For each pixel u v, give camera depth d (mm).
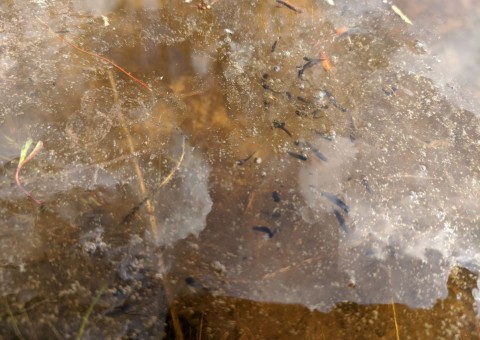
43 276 757
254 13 879
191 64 843
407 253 792
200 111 822
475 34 895
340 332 768
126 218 777
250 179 799
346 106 841
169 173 794
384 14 899
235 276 771
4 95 805
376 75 862
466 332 777
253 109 829
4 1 851
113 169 791
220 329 760
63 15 853
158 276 766
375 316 773
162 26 859
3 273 754
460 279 791
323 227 790
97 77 824
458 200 814
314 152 815
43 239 766
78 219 772
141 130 807
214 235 779
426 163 824
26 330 744
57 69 823
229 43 860
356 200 801
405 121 841
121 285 761
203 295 766
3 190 775
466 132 845
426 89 861
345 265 783
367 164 816
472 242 803
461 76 873
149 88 826
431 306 781
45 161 787
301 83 847
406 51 880
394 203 805
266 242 781
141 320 756
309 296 773
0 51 824
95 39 843
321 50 870
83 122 804
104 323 752
